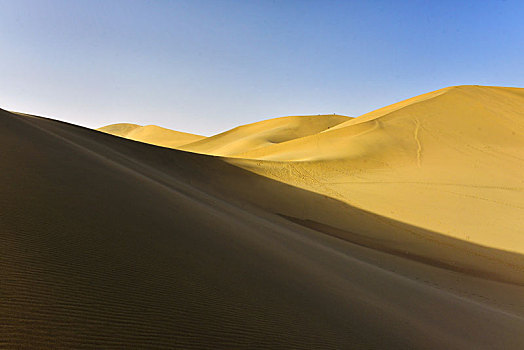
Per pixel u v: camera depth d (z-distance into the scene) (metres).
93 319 3.59
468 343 6.50
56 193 7.16
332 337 5.04
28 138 11.80
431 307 8.24
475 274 13.72
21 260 4.21
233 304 5.02
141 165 18.64
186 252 6.47
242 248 8.16
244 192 24.27
